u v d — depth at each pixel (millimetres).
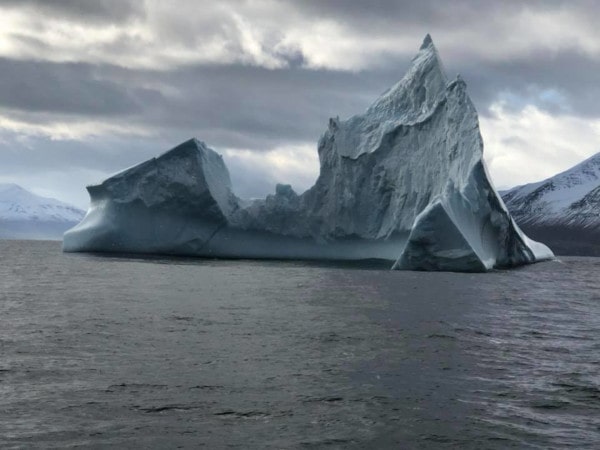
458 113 57812
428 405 13016
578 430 11625
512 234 63469
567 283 48250
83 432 11109
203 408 12578
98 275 45500
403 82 66812
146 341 19250
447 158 57656
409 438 11180
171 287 37281
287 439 11031
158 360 16609
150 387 13922
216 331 21391
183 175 65625
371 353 18094
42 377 14625
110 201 67000
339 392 13867
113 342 18984
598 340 21156
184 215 66750
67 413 12086
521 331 22766
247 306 28719
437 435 11328
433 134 60406
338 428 11609
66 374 14922
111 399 13000
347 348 18766
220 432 11273
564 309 30422
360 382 14758
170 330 21375
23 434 10953
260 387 14156
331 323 23781
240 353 17734
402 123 63000
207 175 67125
